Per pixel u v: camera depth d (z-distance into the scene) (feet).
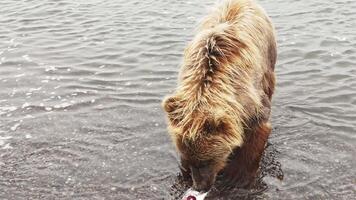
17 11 47.29
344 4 43.68
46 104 28.40
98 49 36.58
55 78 31.89
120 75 31.99
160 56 34.68
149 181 21.72
